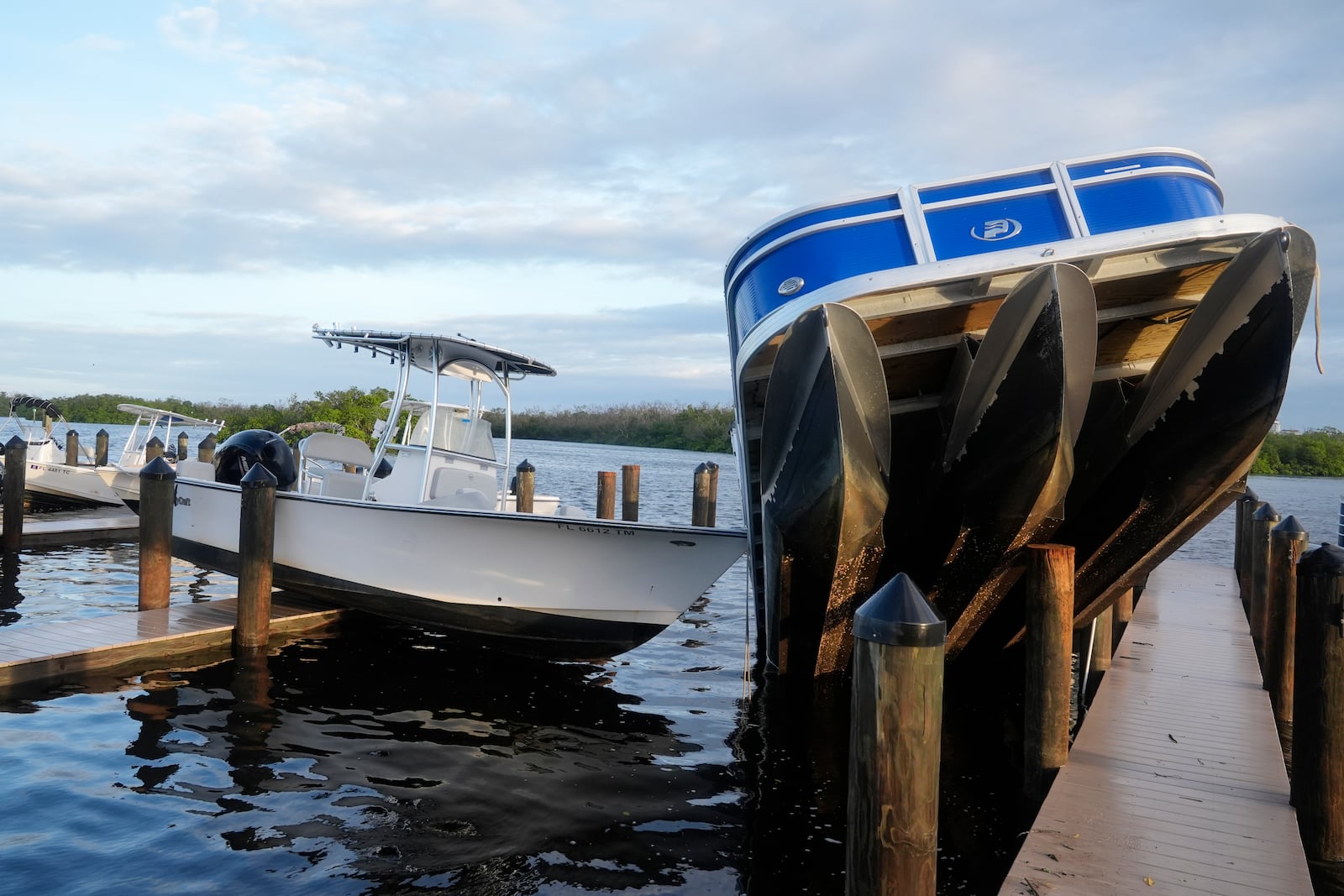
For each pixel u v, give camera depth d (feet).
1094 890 13.25
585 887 15.80
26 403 66.80
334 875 15.84
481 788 20.02
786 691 27.25
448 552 29.53
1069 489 23.49
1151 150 19.81
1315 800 16.11
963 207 19.86
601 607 28.40
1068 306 18.10
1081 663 28.50
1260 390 19.43
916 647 11.26
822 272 20.21
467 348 32.35
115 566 46.32
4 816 17.61
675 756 22.41
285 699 25.71
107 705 24.45
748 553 29.09
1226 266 19.56
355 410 74.33
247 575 29.86
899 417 23.84
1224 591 42.83
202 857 16.30
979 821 19.06
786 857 17.17
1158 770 18.45
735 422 27.76
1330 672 16.08
